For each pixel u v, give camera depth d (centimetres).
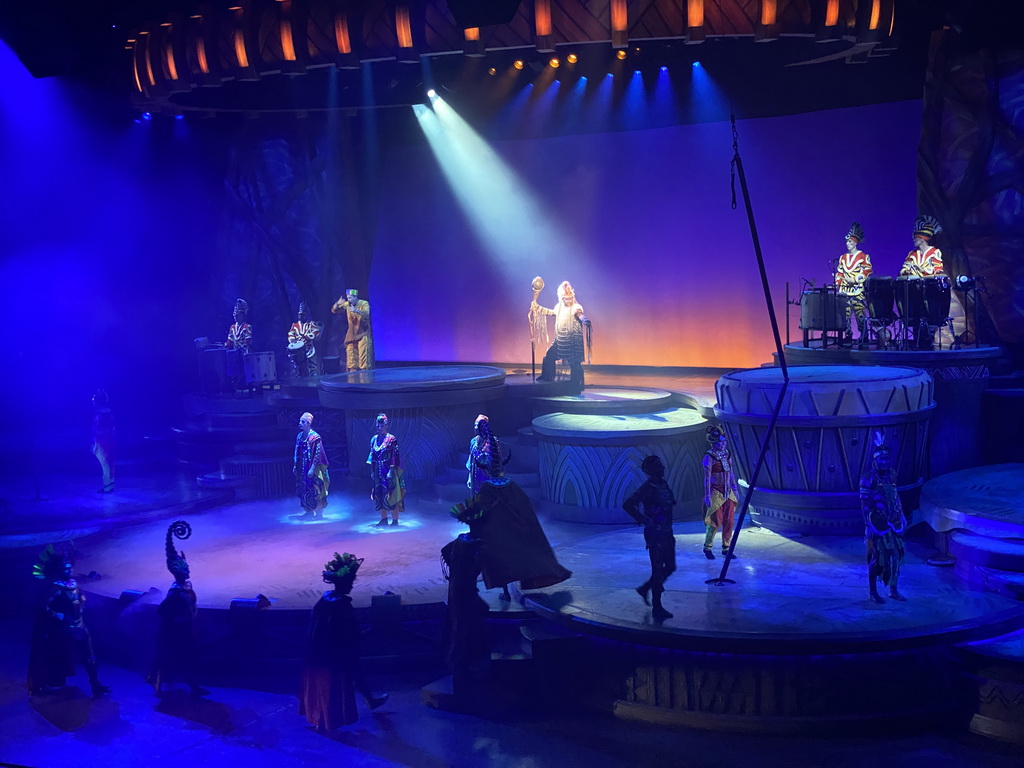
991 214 1466
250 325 2075
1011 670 864
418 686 1041
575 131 2005
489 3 1388
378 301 2275
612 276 2027
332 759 895
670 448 1367
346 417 1641
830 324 1473
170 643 1041
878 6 1378
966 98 1472
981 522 1043
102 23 1786
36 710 1028
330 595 953
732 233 1891
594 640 970
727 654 907
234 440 1770
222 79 1653
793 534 1214
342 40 1524
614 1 1379
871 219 1750
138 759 914
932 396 1214
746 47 1759
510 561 1006
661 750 873
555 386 1625
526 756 878
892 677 893
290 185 2044
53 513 1495
